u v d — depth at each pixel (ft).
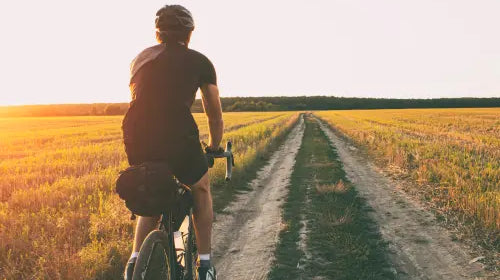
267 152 53.72
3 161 42.98
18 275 13.17
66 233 17.15
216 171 32.83
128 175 6.28
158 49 7.24
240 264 16.02
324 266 15.53
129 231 18.12
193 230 8.74
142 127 6.79
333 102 500.74
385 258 16.35
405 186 31.07
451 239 18.49
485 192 24.68
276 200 27.48
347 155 52.31
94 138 79.61
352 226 20.42
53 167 36.09
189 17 7.38
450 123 117.08
